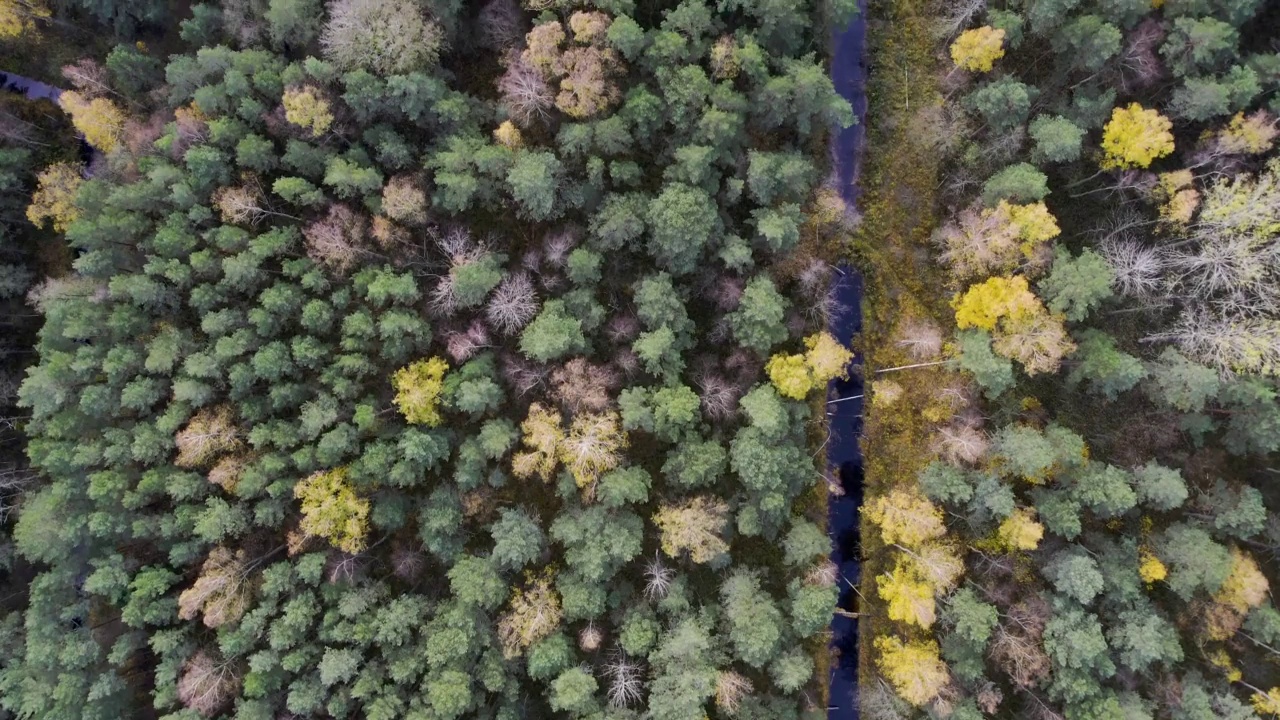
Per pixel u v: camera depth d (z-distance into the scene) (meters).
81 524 32.00
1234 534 34.69
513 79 33.38
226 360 33.09
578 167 34.78
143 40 35.31
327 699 33.84
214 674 32.69
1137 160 32.44
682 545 34.09
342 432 32.88
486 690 34.88
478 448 34.19
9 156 34.16
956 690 35.19
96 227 32.12
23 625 34.03
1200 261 33.09
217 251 33.25
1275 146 33.00
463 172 33.34
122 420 33.56
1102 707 33.03
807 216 35.94
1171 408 35.34
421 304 34.84
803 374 34.03
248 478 32.44
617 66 32.69
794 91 33.09
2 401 35.31
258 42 33.47
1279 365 31.48
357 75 31.14
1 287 34.72
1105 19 32.72
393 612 33.28
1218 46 30.81
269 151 32.91
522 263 35.69
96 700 32.78
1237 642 35.22
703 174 33.25
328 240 32.94
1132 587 33.41
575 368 34.25
